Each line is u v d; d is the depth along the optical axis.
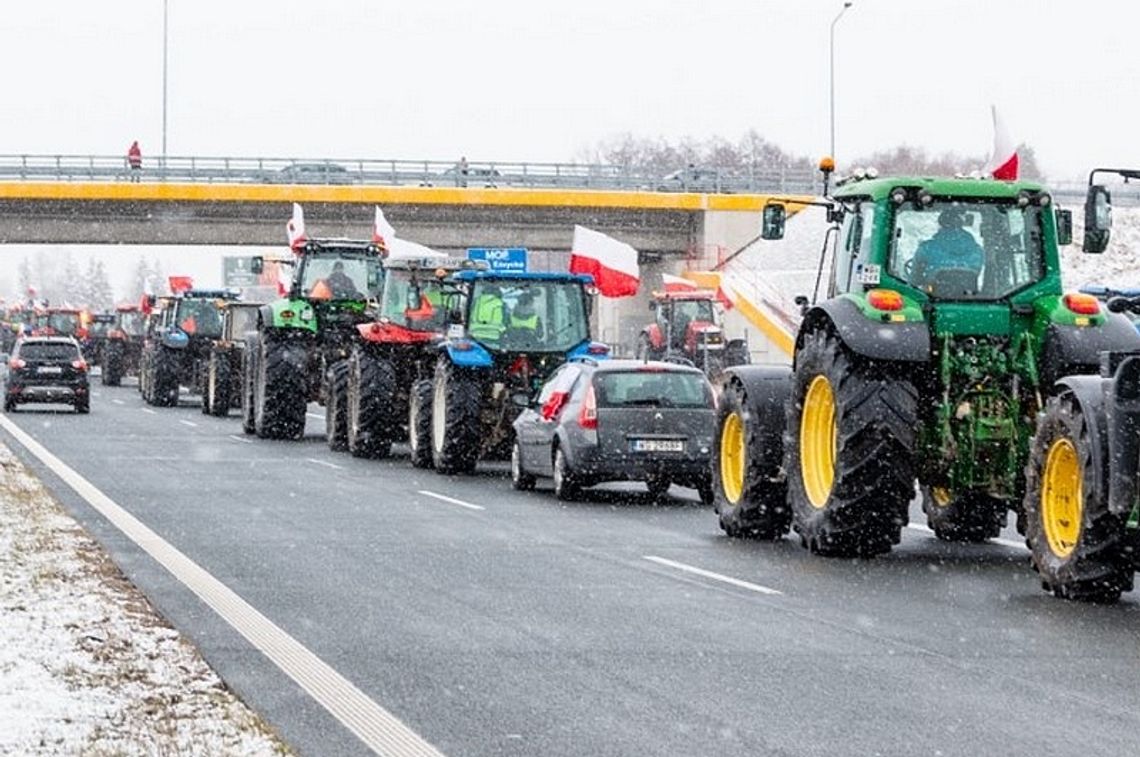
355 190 90.06
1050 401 18.42
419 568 20.23
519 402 35.34
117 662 13.76
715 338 71.19
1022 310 21.41
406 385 39.91
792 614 16.86
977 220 21.64
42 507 25.97
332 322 46.47
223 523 24.98
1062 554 18.06
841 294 22.38
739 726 11.90
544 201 90.94
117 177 90.94
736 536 23.81
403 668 13.98
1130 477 16.94
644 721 12.06
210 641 15.14
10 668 13.20
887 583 19.19
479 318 35.81
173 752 10.69
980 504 23.25
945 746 11.28
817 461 22.03
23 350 59.34
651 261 99.12
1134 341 21.03
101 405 67.06
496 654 14.62
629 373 29.61
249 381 47.88
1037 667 14.06
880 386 21.03
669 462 29.11
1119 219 87.38
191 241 93.00
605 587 18.72
